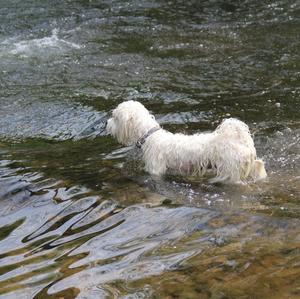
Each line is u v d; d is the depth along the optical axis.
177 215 5.20
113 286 4.04
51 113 8.55
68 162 6.69
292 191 5.68
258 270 4.15
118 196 5.68
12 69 10.75
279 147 6.81
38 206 5.45
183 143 6.27
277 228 4.83
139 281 4.09
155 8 15.16
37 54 11.66
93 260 4.42
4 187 5.91
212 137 6.12
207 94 9.04
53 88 9.65
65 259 4.45
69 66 10.84
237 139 5.94
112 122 6.95
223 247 4.54
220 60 10.83
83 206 5.44
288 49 11.21
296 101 8.46
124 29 13.27
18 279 4.19
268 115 7.94
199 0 15.91
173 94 9.10
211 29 13.05
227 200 5.54
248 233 4.77
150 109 8.46
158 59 11.09
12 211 5.36
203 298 3.84
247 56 10.96
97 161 6.69
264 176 6.03
